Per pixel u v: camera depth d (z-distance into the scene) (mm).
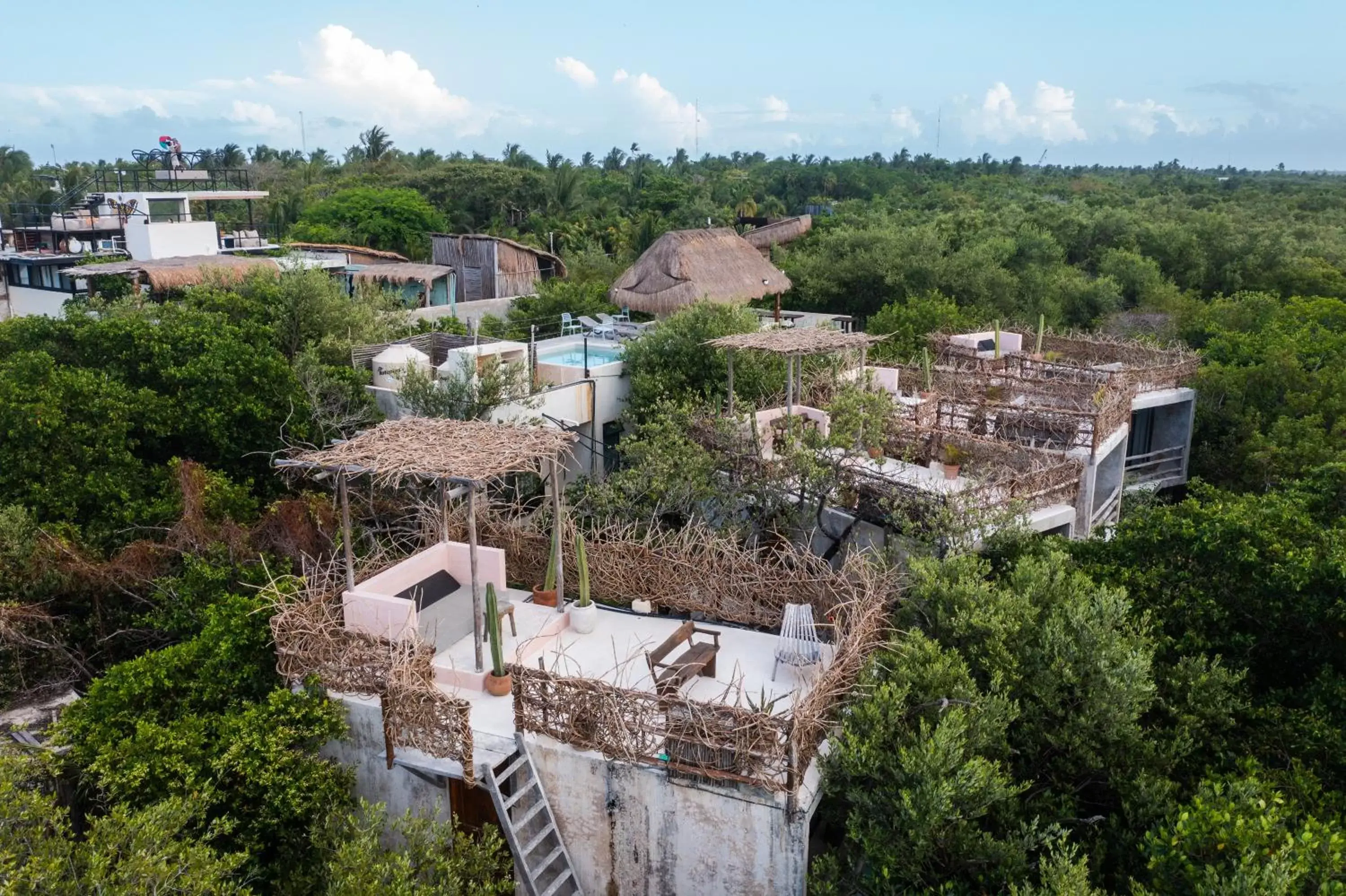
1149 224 51281
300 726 10836
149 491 17688
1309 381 24656
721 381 23688
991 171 124438
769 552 16344
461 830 10898
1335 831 8664
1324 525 14234
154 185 55125
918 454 19484
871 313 44031
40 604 14133
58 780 10945
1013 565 14234
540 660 10789
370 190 64688
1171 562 13664
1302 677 12617
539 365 24688
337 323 25828
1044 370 25750
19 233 42812
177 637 14820
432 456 11883
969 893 9102
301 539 16109
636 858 10266
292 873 10031
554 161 108500
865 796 9500
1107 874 9742
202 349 19859
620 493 17578
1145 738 10922
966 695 10320
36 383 17719
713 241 34094
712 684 11891
